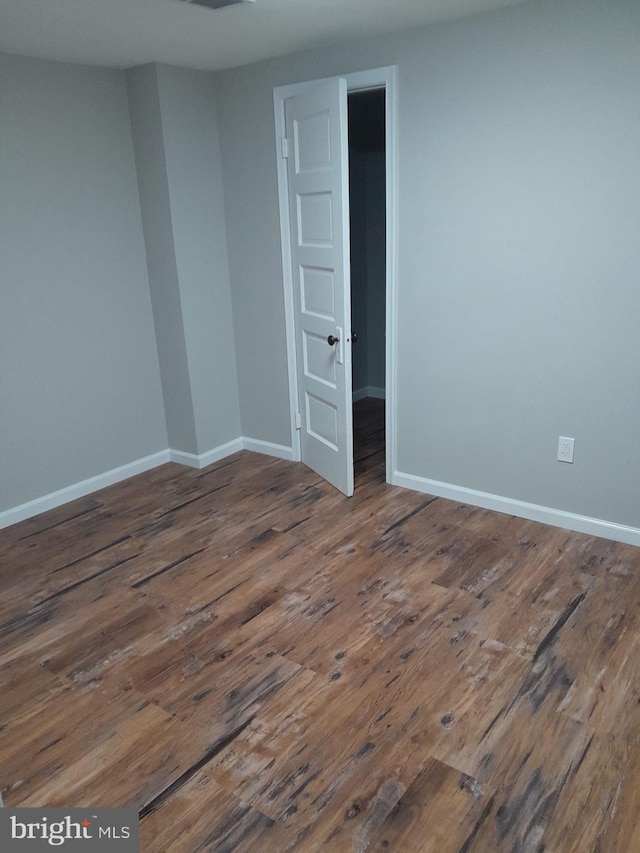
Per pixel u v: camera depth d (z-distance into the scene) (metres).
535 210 2.86
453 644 2.37
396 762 1.88
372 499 3.59
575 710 2.04
